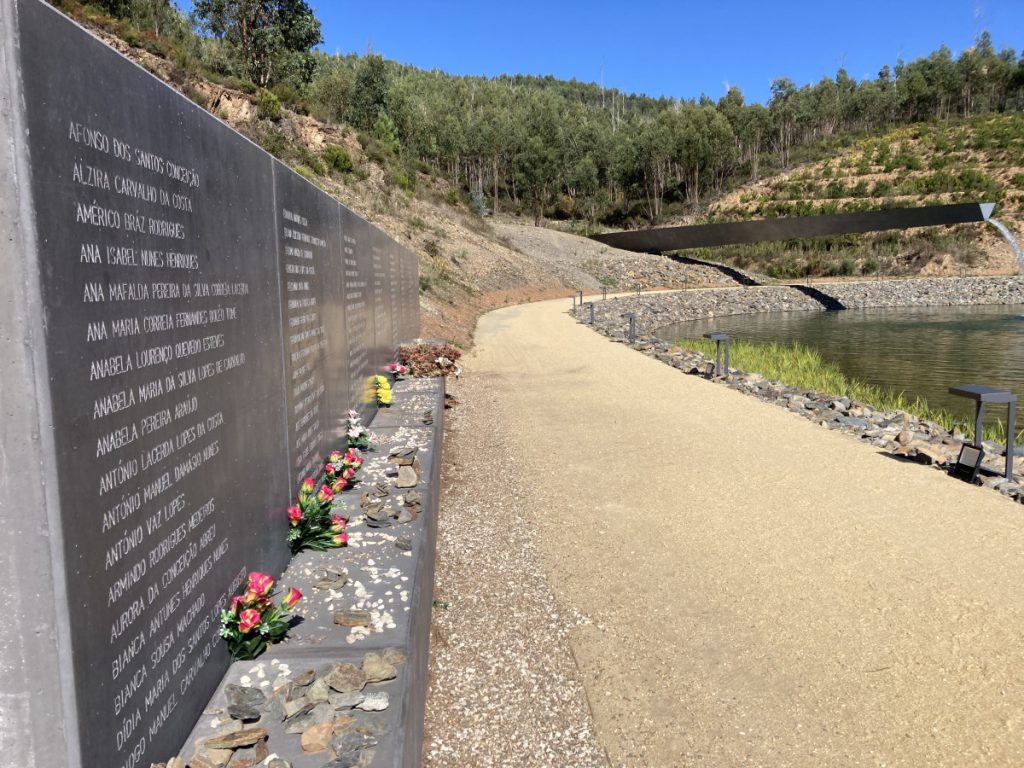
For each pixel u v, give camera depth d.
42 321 1.51
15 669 1.53
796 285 49.81
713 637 3.95
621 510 6.10
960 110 100.38
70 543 1.58
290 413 3.96
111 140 1.90
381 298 9.30
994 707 3.25
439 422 7.46
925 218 44.06
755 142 90.06
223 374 2.79
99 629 1.70
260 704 2.38
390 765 2.05
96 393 1.75
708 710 3.29
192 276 2.48
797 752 2.99
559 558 5.07
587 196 81.19
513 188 80.81
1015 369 18.81
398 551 3.82
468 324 22.97
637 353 17.44
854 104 99.88
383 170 33.91
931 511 5.95
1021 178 63.62
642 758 2.96
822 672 3.58
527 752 2.99
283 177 3.95
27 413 1.49
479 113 86.19
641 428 9.27
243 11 29.62
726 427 9.29
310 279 4.64
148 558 2.02
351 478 5.04
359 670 2.54
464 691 3.42
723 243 53.06
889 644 3.83
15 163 1.47
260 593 2.73
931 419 12.06
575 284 45.47
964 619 4.07
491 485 6.84
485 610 4.26
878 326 31.83
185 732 2.22
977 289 46.66
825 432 9.01
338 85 44.44
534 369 14.79
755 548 5.20
